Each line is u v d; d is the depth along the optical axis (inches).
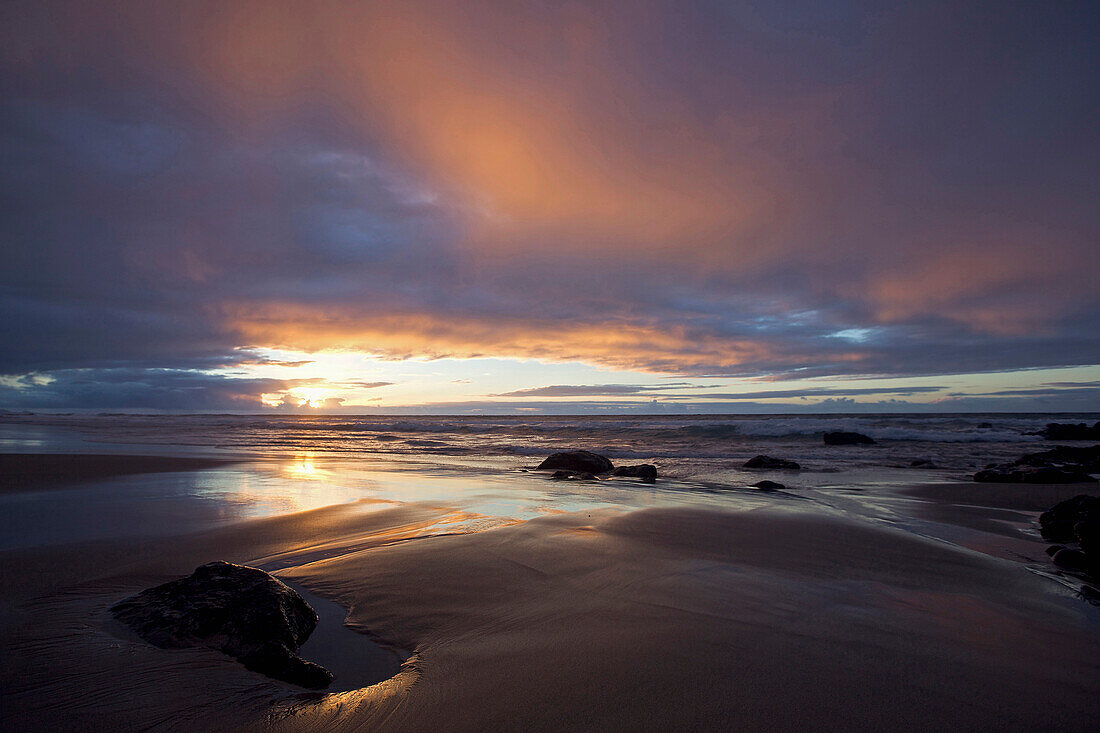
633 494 442.9
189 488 456.8
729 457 845.8
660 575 215.0
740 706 117.6
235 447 1004.6
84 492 429.4
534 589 198.1
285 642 144.1
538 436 1467.8
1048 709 118.3
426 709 116.7
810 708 117.1
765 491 464.8
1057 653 147.3
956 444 1077.8
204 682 126.6
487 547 257.4
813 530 296.2
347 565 228.2
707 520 322.3
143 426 1929.1
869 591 197.9
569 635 156.9
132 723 110.3
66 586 197.2
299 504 384.2
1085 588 200.7
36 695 119.6
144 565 226.4
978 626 165.9
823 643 151.6
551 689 125.1
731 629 161.0
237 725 110.6
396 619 170.6
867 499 418.0
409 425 2038.6
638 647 148.4
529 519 329.7
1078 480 505.4
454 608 179.5
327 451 975.0
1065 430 1234.0
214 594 158.4
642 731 108.3
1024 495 436.1
